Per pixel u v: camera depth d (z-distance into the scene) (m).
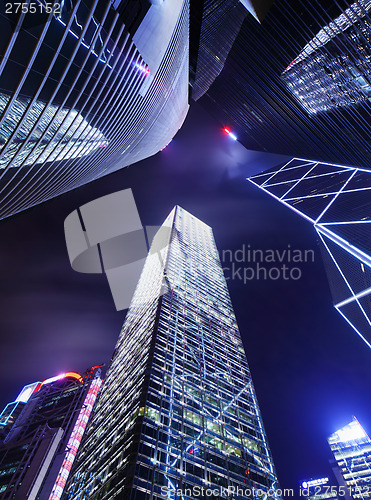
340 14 58.28
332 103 78.81
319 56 71.44
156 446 51.41
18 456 126.88
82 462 68.50
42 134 36.41
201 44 109.25
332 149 101.69
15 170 37.16
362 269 126.62
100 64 39.22
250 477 58.38
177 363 76.38
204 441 59.22
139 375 70.12
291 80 89.62
